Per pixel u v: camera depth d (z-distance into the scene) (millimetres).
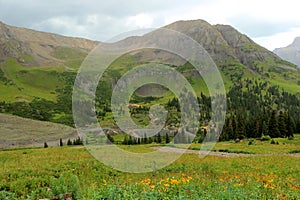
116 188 12477
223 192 12039
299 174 21359
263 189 13680
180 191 12461
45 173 19984
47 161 27312
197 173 21094
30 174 19609
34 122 189500
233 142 81438
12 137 142875
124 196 11430
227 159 31812
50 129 169875
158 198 11703
